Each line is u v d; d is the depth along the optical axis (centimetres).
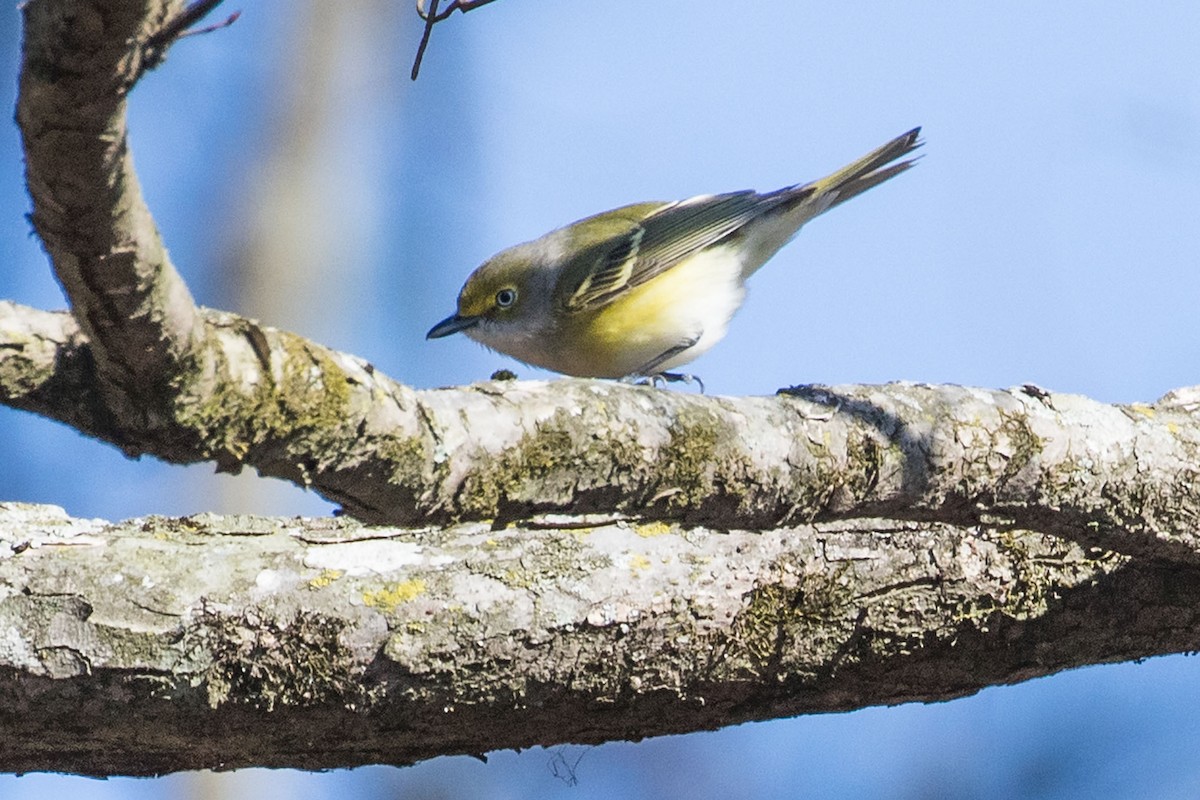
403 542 719
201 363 484
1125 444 745
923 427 696
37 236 429
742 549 750
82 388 483
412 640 693
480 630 703
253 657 678
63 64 382
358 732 713
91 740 684
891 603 766
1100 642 801
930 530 773
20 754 692
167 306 455
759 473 643
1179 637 803
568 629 714
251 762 728
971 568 770
